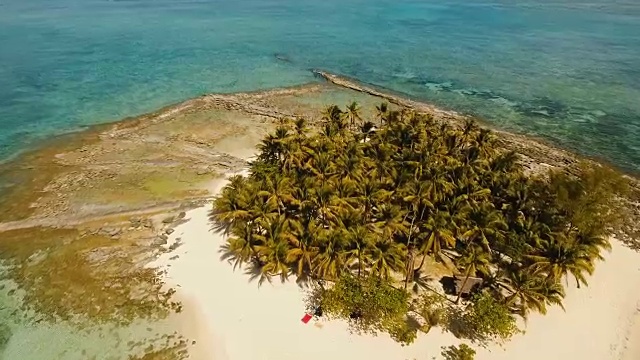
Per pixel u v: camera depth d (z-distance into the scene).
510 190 52.03
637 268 52.56
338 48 145.62
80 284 49.28
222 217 52.34
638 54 139.88
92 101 99.25
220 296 47.47
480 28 180.62
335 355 41.50
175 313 45.72
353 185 51.34
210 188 66.69
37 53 135.25
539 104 100.00
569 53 140.88
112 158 75.12
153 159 74.75
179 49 142.50
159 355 41.56
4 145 79.50
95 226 58.34
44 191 66.00
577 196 51.69
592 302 48.00
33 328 44.31
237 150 77.94
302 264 46.09
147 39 155.25
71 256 53.22
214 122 88.62
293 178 53.97
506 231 48.16
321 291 47.84
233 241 47.47
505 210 51.19
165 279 49.72
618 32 172.88
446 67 126.00
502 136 84.50
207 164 73.31
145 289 48.47
